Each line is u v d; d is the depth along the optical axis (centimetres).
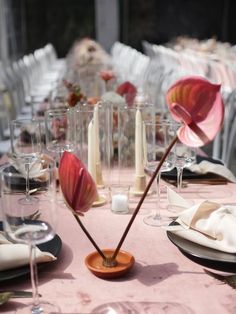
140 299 92
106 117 168
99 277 100
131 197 155
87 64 502
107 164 171
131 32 1178
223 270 103
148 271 103
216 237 111
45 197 93
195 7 1168
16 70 590
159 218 134
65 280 99
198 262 105
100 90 328
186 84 91
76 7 1131
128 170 181
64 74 455
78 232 125
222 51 779
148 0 1159
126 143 178
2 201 89
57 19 1139
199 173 171
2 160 193
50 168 92
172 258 110
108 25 1133
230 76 523
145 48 1088
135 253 112
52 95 267
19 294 93
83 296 93
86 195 93
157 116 206
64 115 167
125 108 174
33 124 172
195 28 1181
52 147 166
